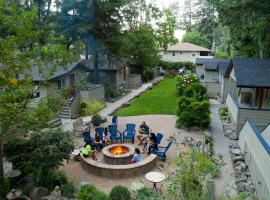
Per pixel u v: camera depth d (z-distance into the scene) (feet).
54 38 67.82
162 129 73.72
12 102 36.91
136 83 138.51
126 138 65.21
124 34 114.93
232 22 76.23
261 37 76.95
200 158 36.99
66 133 43.09
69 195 39.91
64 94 45.98
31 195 39.19
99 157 56.65
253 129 46.37
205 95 81.25
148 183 46.19
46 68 44.24
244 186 41.98
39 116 39.81
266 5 67.77
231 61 73.61
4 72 37.09
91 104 88.63
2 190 38.99
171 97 113.19
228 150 57.82
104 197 36.29
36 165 40.34
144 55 146.82
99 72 125.70
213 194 35.58
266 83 58.75
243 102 66.13
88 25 98.78
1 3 37.58
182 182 31.78
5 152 41.55
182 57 202.90
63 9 100.53
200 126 71.72
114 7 100.78
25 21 39.19
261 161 39.50
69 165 53.06
